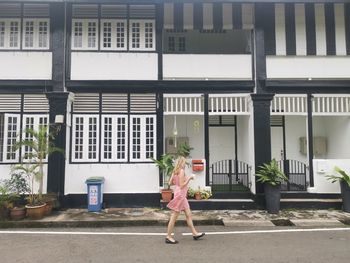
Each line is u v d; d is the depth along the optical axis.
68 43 10.59
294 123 12.98
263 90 10.66
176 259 5.74
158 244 6.68
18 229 8.16
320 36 10.89
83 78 10.53
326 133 12.67
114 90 10.67
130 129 10.62
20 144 9.26
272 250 6.22
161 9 10.81
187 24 10.84
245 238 7.09
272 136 12.96
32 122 10.39
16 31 10.59
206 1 10.41
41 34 10.64
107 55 10.64
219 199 10.27
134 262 5.61
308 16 10.91
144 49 10.76
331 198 10.45
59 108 10.23
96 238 7.21
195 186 10.41
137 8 10.85
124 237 7.28
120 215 9.20
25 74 10.43
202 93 10.77
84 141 10.49
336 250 6.20
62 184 10.11
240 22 10.87
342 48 10.89
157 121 10.65
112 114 10.63
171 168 10.04
